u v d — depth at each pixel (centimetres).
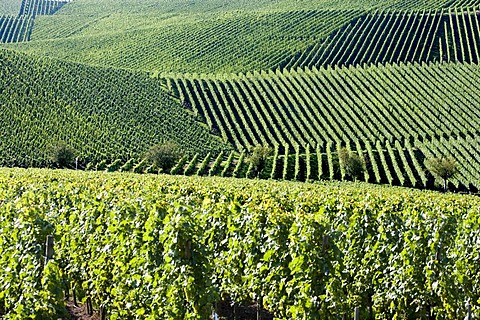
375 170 5234
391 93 7012
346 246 1307
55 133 6016
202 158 5953
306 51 8988
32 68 7144
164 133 6450
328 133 6303
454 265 1192
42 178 2497
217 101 6988
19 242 1081
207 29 10438
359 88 7319
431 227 1268
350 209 1559
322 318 984
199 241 994
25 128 5944
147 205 1326
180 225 958
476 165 5391
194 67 8944
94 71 7669
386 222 1295
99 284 1210
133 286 1061
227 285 1247
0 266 1088
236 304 1328
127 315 1102
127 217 1217
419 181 5216
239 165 5509
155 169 5397
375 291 1205
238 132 6462
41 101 6556
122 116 6675
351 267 1276
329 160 5456
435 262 1143
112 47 10200
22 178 2436
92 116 6544
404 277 1164
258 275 1184
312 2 11850
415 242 1185
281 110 6775
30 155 5466
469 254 1204
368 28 9538
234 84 7631
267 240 1142
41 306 899
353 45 9000
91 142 5988
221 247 1286
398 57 8375
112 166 5444
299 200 1984
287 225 1136
